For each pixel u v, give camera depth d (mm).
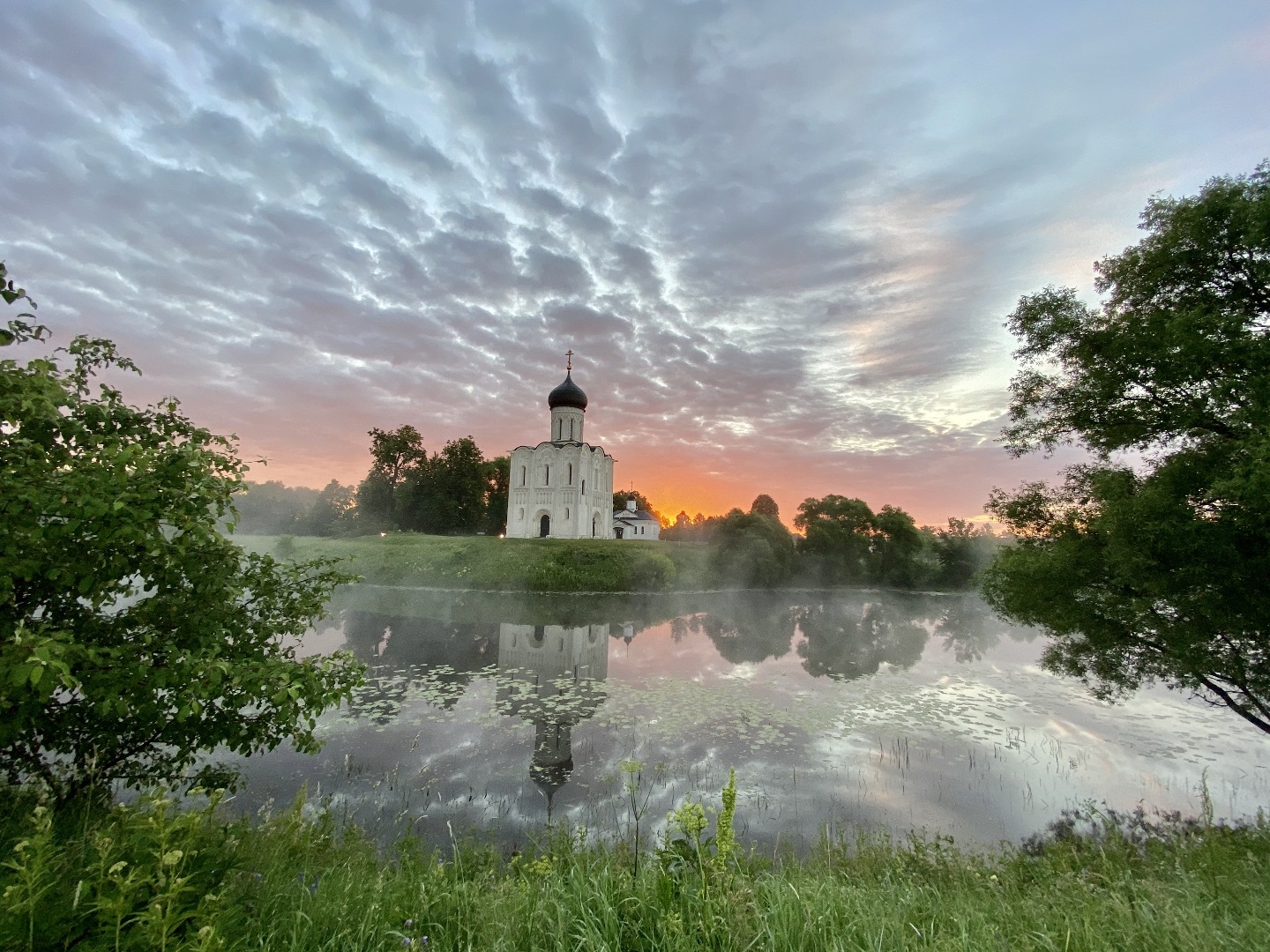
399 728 12664
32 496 3371
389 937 3088
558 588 41875
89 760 4773
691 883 3555
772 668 21000
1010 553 11328
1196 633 8633
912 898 3984
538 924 3314
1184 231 8875
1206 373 8648
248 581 5277
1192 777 10945
